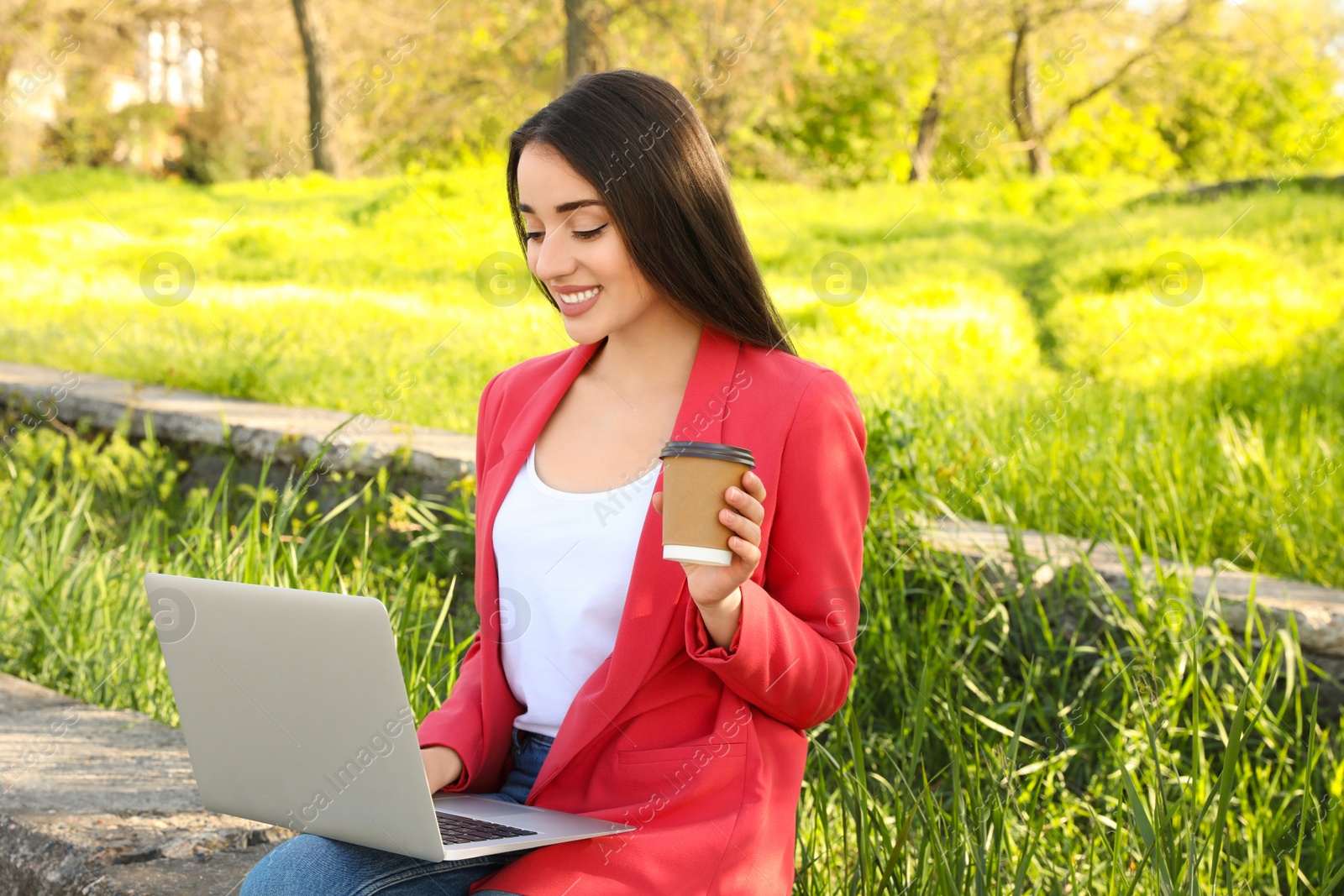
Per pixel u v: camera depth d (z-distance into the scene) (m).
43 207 12.37
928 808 1.74
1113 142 12.90
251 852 1.83
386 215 10.46
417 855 1.13
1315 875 1.99
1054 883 1.76
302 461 4.00
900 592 2.76
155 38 15.92
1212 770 2.36
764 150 13.52
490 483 1.49
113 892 1.68
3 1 14.10
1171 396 5.24
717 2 11.16
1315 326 6.29
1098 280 7.76
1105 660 2.53
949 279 8.02
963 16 12.63
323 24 12.99
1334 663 2.55
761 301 1.40
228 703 1.24
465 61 12.31
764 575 1.33
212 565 2.92
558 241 1.35
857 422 1.37
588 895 1.17
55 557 3.27
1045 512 3.41
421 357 5.96
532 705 1.39
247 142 15.90
